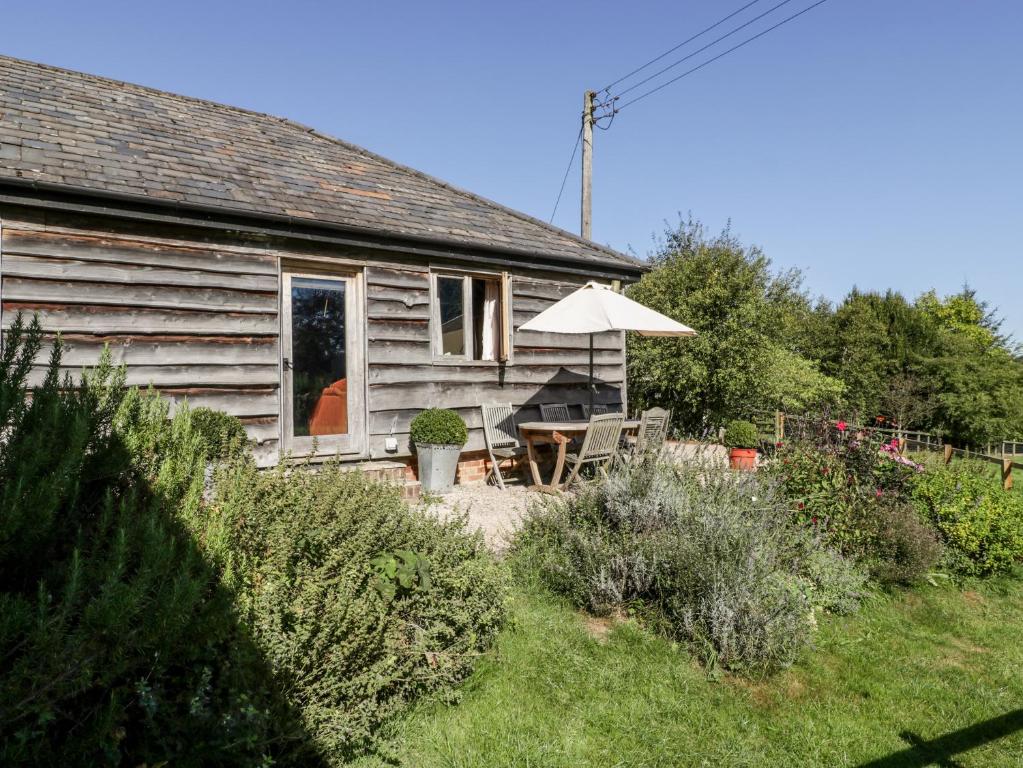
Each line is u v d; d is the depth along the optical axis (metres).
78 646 1.88
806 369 18.84
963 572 6.27
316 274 7.39
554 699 3.45
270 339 6.90
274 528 3.04
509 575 4.20
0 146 5.68
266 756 2.31
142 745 2.22
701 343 14.20
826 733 3.46
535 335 9.43
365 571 3.17
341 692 2.75
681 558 4.54
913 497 6.77
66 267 5.75
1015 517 6.52
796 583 4.91
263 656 2.50
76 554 1.98
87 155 6.19
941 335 24.20
